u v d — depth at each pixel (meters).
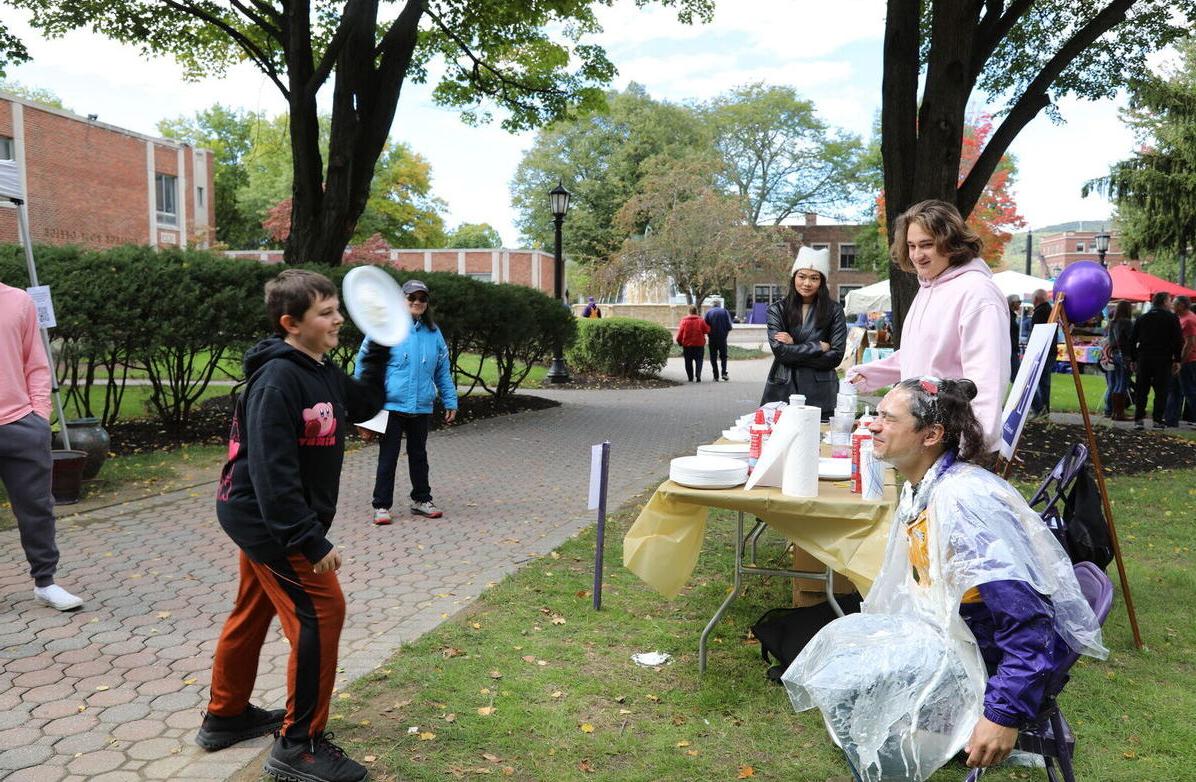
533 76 17.16
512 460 9.52
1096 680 3.86
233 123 59.28
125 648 4.10
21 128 26.64
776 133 63.31
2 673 3.79
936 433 2.38
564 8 15.12
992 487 2.25
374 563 5.57
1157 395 12.62
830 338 5.74
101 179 30.31
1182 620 4.65
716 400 15.92
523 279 47.34
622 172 55.41
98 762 3.04
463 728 3.27
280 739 2.89
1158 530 6.59
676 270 38.44
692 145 58.31
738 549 3.84
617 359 20.02
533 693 3.61
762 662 3.98
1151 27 12.28
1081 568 2.50
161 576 5.20
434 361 6.77
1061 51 9.73
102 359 9.12
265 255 39.94
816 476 3.43
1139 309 29.70
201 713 3.43
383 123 13.40
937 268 3.59
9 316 4.41
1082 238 77.50
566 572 5.39
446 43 16.61
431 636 4.22
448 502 7.42
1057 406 15.50
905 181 9.72
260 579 2.85
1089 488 2.93
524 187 58.34
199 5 14.47
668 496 3.62
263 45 15.49
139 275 8.77
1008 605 2.10
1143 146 28.19
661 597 4.93
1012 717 2.07
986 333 3.37
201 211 40.81
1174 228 27.69
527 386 18.06
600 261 53.19
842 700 2.32
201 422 10.68
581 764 3.06
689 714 3.47
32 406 4.50
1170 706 3.59
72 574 5.21
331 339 2.82
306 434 2.74
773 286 65.06
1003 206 36.97
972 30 9.26
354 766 2.87
